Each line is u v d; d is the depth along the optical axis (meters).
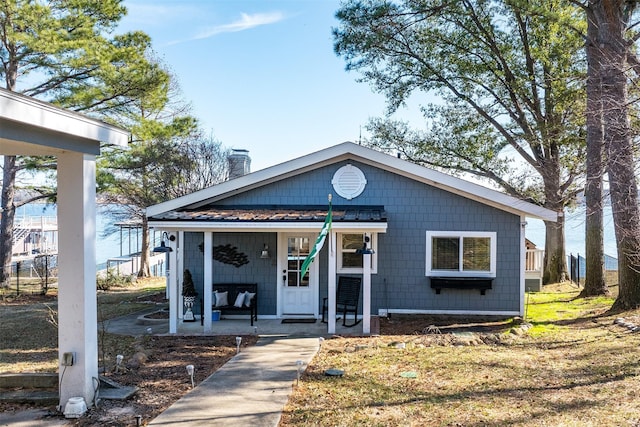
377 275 12.70
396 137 22.31
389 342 9.91
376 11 18.36
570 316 12.61
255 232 12.91
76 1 18.95
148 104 21.50
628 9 13.45
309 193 12.77
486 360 8.36
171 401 6.42
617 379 7.01
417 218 12.61
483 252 12.52
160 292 19.69
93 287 6.14
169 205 12.43
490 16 19.33
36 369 8.08
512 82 19.09
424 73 20.70
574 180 19.80
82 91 19.47
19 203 21.62
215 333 11.06
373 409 6.07
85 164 6.03
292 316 12.84
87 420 5.72
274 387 6.98
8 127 4.89
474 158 21.67
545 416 5.68
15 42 18.19
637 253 11.80
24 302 17.39
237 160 21.75
